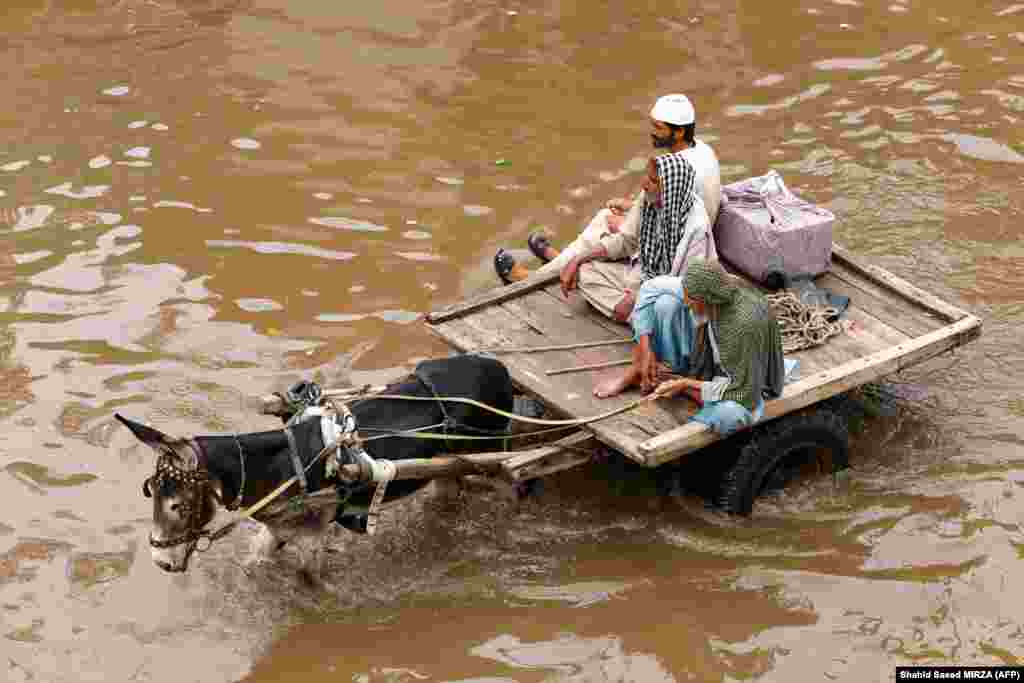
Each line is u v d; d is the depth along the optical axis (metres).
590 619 11.34
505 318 13.40
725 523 12.36
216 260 16.28
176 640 11.06
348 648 11.04
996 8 23.27
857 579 11.67
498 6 23.09
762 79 20.77
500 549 12.21
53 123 19.22
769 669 10.72
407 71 20.89
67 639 11.00
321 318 15.25
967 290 16.08
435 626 11.30
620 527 12.42
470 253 16.52
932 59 21.44
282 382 14.11
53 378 14.09
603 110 19.83
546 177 18.19
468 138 19.09
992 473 12.98
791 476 12.91
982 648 10.87
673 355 12.05
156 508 10.39
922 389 14.38
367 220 17.16
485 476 12.06
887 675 10.62
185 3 23.12
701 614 11.34
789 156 18.73
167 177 18.02
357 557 12.06
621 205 14.84
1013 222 17.38
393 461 11.05
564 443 11.79
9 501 12.46
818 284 13.73
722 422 11.46
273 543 11.42
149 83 20.41
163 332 14.91
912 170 18.50
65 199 17.44
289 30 22.17
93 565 11.77
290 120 19.45
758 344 11.33
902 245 16.91
